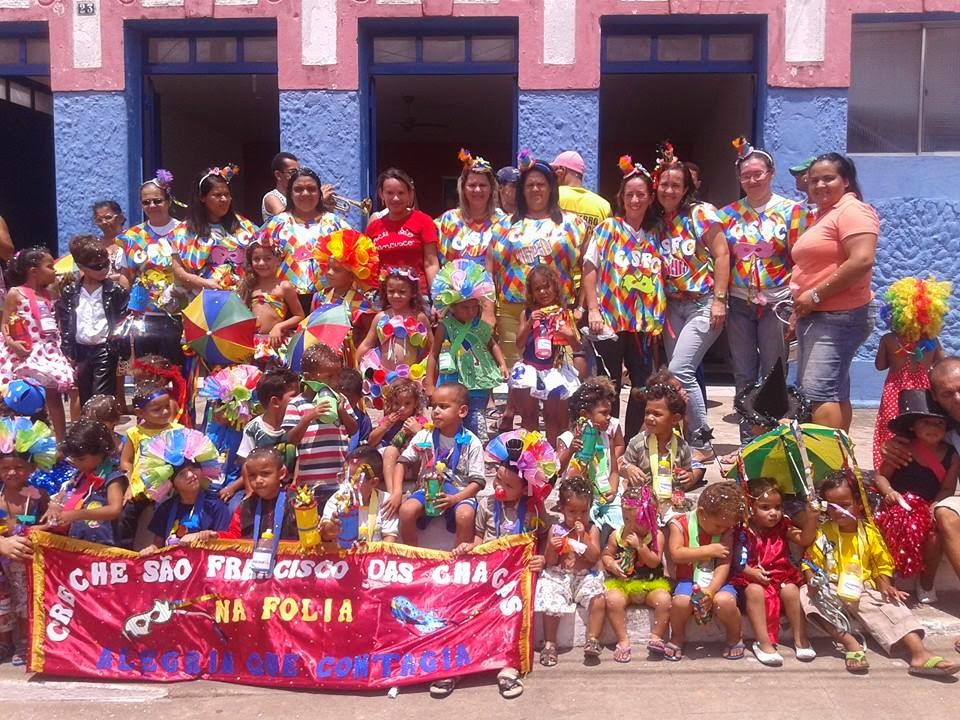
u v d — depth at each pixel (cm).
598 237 546
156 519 443
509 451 435
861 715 370
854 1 757
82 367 579
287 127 783
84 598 422
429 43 806
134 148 811
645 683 400
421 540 457
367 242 552
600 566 439
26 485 444
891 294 504
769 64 763
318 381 463
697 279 544
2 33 821
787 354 557
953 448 456
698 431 548
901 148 806
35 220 973
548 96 768
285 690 406
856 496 444
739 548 427
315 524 418
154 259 590
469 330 523
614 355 555
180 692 404
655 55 800
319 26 770
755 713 372
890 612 421
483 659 406
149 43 822
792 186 774
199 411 671
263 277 570
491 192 580
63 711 388
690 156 1484
